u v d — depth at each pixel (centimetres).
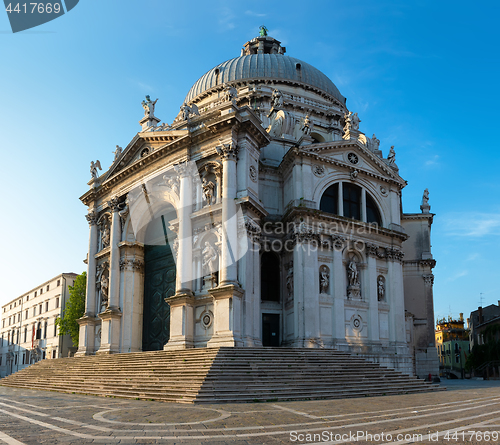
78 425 1289
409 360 3678
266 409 1659
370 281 3675
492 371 6306
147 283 3909
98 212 4400
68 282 7538
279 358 2519
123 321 3778
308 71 5219
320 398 2133
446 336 10856
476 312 7825
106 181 4144
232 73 5122
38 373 3406
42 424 1315
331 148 3744
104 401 2014
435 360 4678
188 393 1973
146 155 3694
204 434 1138
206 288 3106
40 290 8281
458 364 9819
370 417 1449
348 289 3581
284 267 3600
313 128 4784
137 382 2325
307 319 3281
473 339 7906
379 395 2408
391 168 4216
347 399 2123
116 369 2722
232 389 2028
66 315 5906
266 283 3597
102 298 4156
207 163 3316
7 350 9456
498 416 1493
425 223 5006
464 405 1852
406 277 4916
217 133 3281
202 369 2208
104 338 3741
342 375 2528
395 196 4059
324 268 3497
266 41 6103
